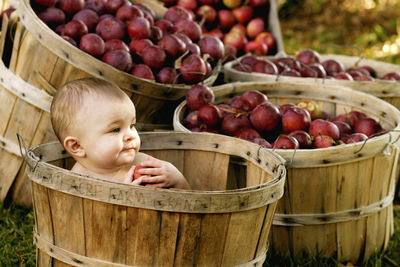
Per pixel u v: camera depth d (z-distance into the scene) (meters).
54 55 2.55
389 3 7.57
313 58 3.60
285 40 6.68
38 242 1.76
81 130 1.79
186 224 1.55
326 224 2.30
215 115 2.56
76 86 1.81
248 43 4.29
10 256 2.37
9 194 2.79
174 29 3.33
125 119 1.82
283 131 2.54
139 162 2.02
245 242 1.67
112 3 3.16
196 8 4.34
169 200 1.52
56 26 2.94
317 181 2.21
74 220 1.61
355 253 2.42
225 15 4.40
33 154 1.74
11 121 2.67
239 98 2.73
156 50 2.88
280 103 3.02
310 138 2.42
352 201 2.31
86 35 2.77
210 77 3.04
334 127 2.50
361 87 3.06
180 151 2.23
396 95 3.10
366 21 7.25
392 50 6.36
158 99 2.76
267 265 2.29
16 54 2.71
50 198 1.63
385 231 2.55
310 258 2.33
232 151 2.15
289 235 2.29
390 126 2.74
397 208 3.18
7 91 2.66
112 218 1.56
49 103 2.58
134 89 2.66
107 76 2.59
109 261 1.61
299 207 2.24
